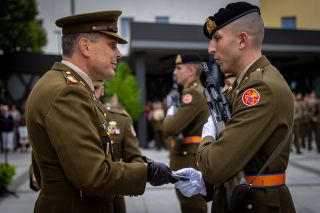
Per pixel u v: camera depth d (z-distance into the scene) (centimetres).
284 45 1274
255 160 167
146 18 1802
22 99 1551
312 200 532
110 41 177
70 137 152
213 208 188
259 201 166
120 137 277
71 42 175
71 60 176
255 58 175
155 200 564
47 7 1989
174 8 1725
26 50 1728
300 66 1738
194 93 340
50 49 2027
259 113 158
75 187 164
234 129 160
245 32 172
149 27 1249
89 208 168
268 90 160
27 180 730
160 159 980
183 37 1267
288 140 167
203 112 341
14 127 1318
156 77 1986
